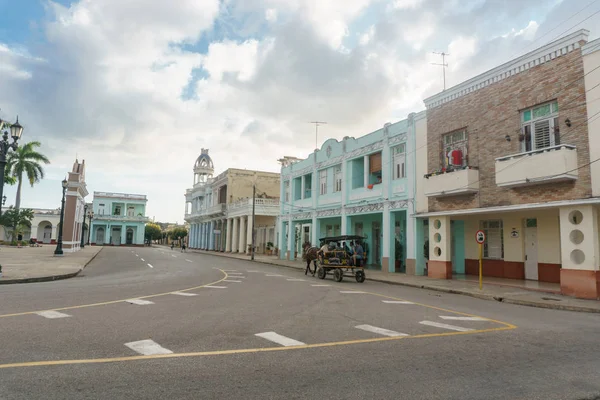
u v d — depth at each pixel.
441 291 17.20
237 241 56.41
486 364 6.17
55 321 8.27
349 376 5.46
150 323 8.37
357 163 29.64
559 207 15.66
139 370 5.44
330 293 14.59
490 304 13.64
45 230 77.06
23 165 53.34
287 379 5.28
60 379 5.00
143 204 91.75
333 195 31.56
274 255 48.50
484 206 18.88
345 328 8.55
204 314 9.56
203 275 20.52
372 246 30.36
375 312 10.75
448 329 8.77
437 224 21.55
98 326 7.93
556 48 16.22
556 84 16.17
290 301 12.23
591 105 14.85
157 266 26.75
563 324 9.83
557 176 15.19
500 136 18.36
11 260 26.20
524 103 17.38
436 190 20.83
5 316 8.66
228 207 57.81
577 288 14.73
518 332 8.63
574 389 5.16
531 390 5.10
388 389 5.00
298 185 38.34
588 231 14.61
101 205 88.69
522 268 20.09
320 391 4.88
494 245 21.77
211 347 6.72
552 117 16.48
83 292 12.98
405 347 7.10
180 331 7.76
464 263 23.12
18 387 4.70
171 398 4.52
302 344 7.10
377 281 20.89
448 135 21.50
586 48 15.15
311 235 35.25
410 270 23.23
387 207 25.38
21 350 6.17
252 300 12.12
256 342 7.15
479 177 19.28
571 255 15.11
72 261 27.33
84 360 5.78
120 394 4.59
